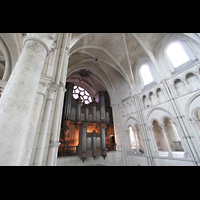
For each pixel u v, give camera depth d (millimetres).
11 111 1917
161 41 11617
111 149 15664
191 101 8758
